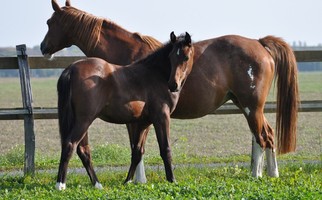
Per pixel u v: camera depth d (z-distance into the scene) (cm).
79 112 1118
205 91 1269
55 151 1986
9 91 6238
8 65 1441
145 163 1552
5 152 1994
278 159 1617
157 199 984
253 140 1340
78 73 1123
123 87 1156
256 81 1282
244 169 1453
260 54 1293
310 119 2988
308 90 5084
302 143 2061
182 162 1576
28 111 1399
